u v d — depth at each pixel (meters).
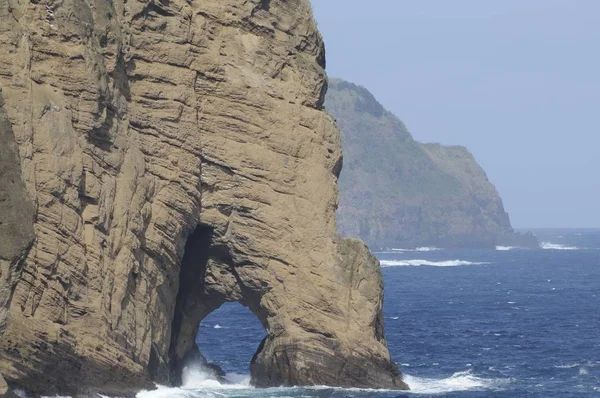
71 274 149.88
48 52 152.62
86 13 157.75
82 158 153.75
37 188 146.50
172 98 173.75
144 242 166.88
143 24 171.38
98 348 152.75
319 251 181.62
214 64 180.00
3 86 146.25
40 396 144.00
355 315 180.38
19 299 141.88
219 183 180.88
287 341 179.25
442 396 176.25
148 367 168.38
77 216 151.88
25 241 140.50
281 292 180.88
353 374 178.12
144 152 169.62
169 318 176.12
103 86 157.62
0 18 147.50
